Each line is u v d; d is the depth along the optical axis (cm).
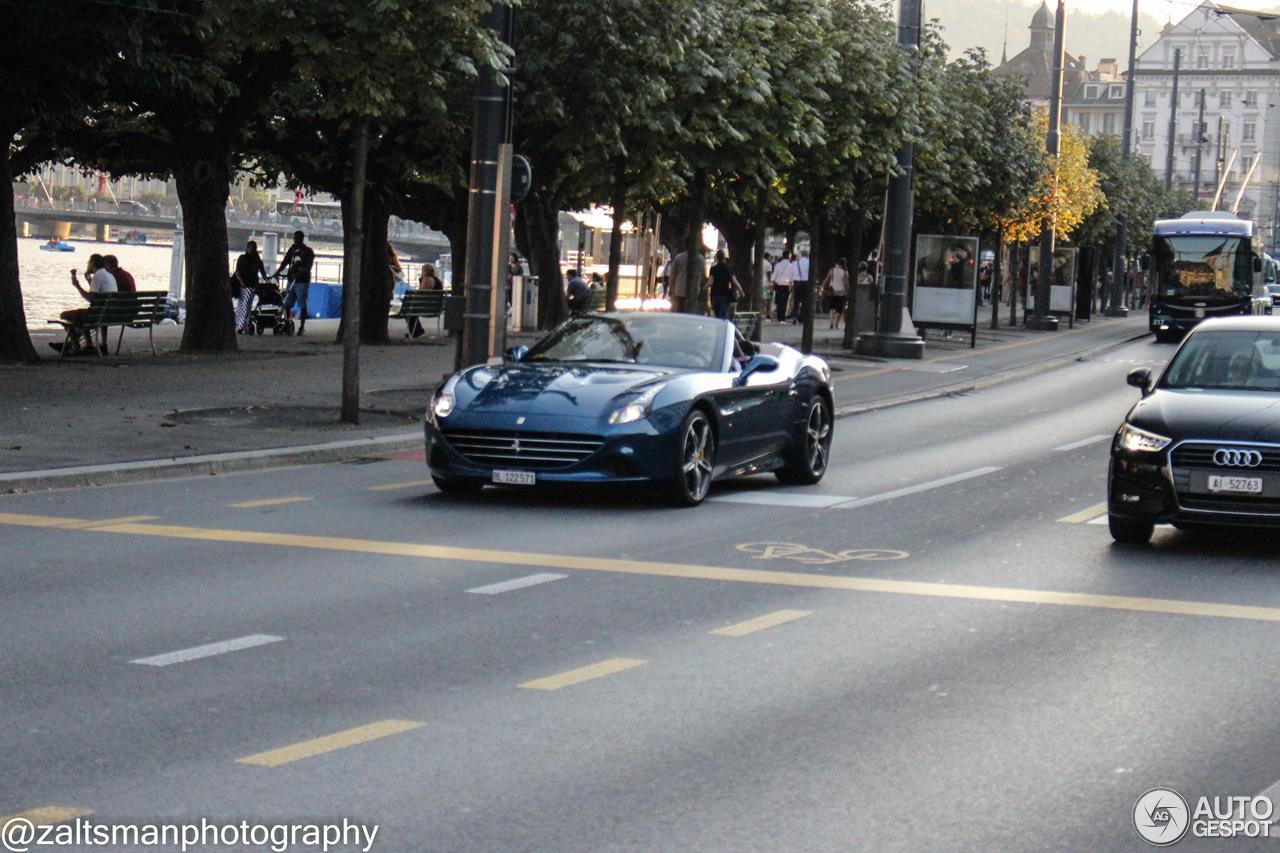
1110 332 6181
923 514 1477
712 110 2667
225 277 3056
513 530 1304
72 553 1150
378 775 641
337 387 2402
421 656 857
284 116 3164
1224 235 5688
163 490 1490
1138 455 1266
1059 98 5678
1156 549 1295
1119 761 685
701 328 1591
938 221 5234
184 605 979
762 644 907
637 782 639
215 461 1627
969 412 2694
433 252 10788
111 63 2436
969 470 1850
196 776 634
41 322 4303
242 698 761
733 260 5584
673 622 962
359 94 1889
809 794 627
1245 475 1234
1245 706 787
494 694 778
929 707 771
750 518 1416
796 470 1677
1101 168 7900
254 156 3528
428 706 752
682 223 5212
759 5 2823
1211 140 18425
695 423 1462
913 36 3541
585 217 4775
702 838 572
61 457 1577
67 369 2538
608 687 797
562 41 2416
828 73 2945
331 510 1391
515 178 2177
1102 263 9088
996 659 881
